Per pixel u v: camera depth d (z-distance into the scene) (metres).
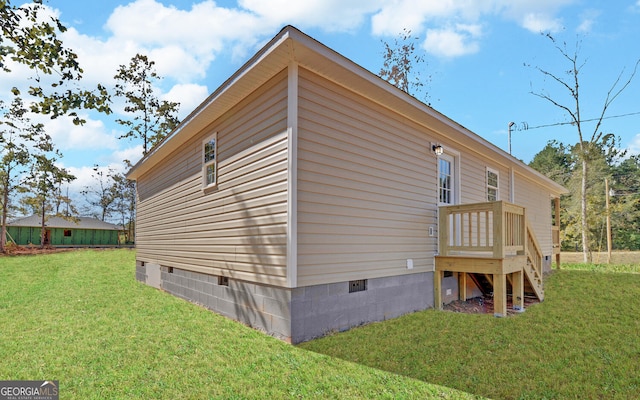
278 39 3.83
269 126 4.54
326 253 4.40
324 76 4.52
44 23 3.53
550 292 7.80
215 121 6.04
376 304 5.10
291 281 3.98
